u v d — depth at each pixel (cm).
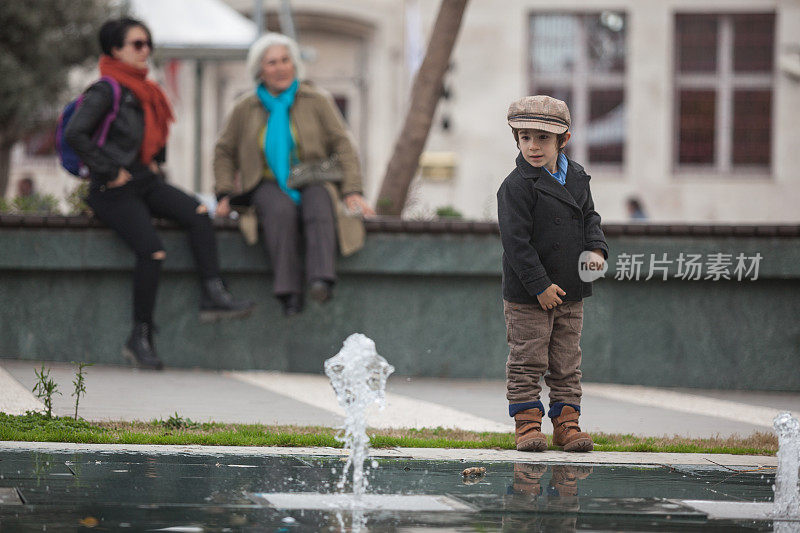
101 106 1920
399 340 2080
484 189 4819
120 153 1934
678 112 4872
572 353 1250
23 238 2014
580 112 4872
